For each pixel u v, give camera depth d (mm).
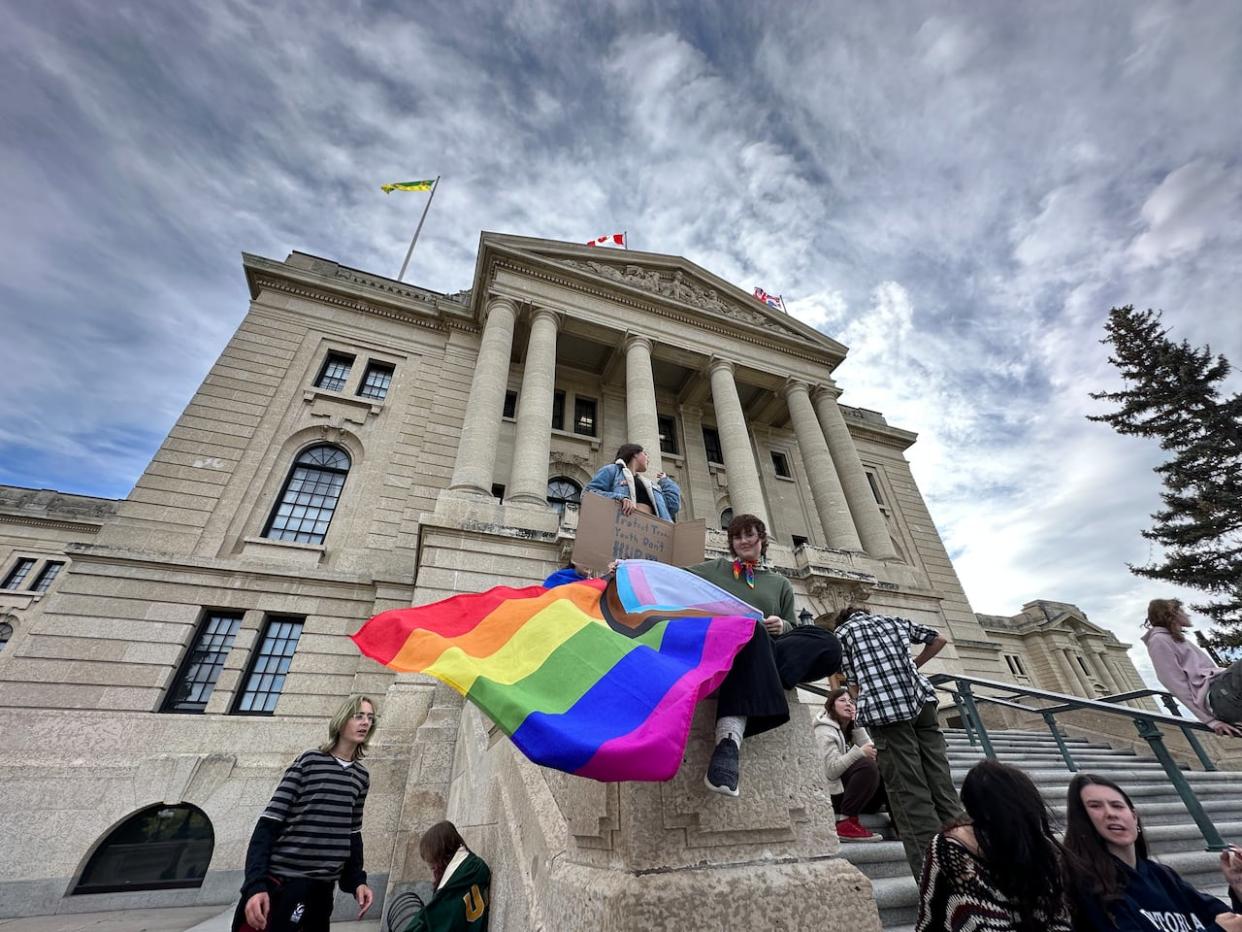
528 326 18469
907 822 3447
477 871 3758
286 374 15898
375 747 8781
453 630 2424
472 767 5566
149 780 9008
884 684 3807
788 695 2449
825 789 2254
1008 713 12055
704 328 20547
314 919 3078
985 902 1988
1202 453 18078
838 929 1864
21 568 24719
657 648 2055
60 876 7953
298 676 11141
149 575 11352
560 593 2486
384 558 13633
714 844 1928
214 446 13820
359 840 3543
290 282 17406
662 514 4719
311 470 14859
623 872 1812
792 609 2787
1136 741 9609
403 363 17656
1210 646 16734
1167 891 2137
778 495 21438
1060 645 35000
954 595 22016
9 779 8445
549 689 1885
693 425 21766
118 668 10156
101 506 27172
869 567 16453
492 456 14109
